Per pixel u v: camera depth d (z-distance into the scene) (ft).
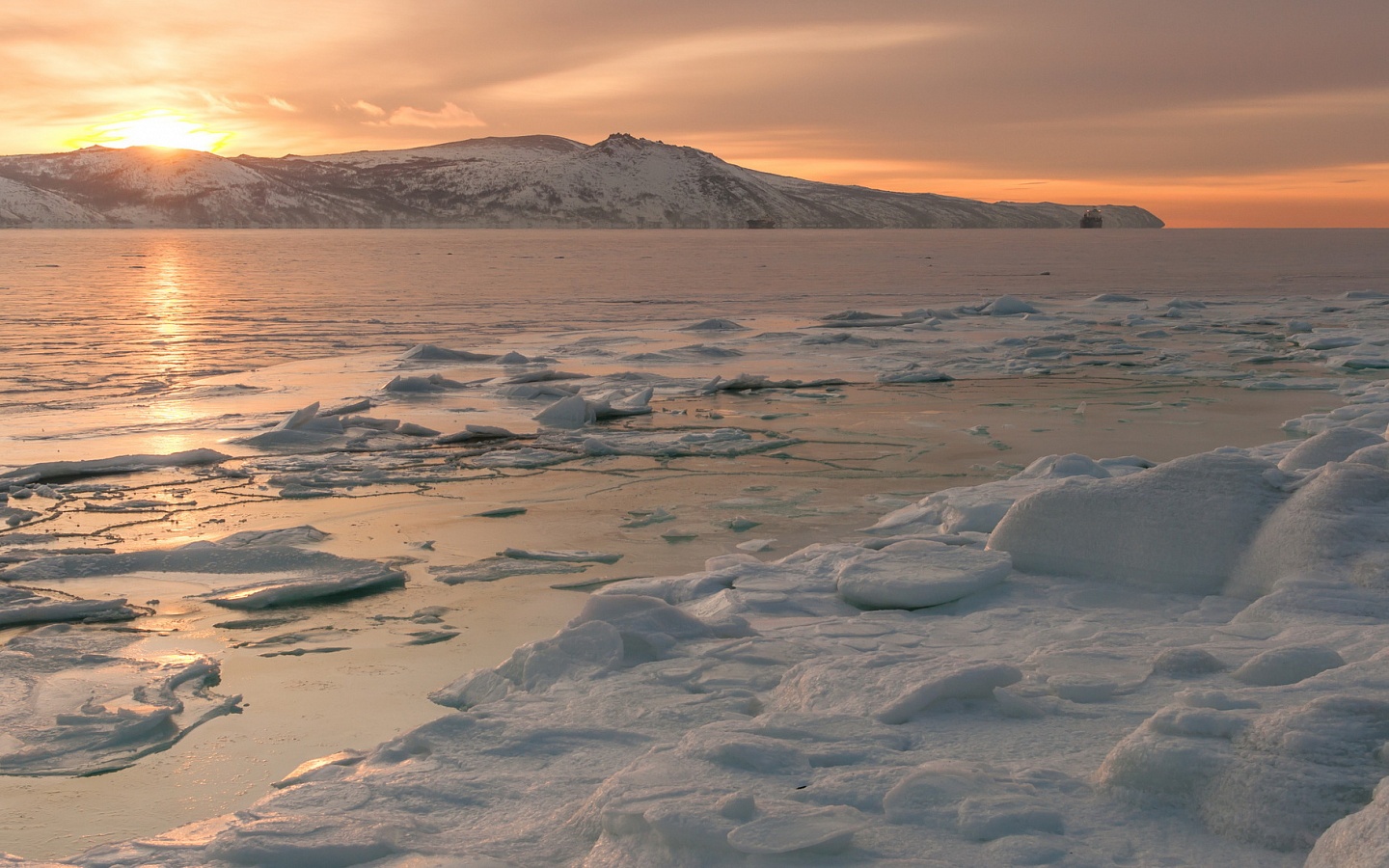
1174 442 46.06
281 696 19.57
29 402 57.26
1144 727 12.94
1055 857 10.54
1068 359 78.07
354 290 163.32
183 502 36.04
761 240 590.96
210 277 201.98
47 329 99.71
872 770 12.82
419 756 15.38
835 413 54.75
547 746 15.24
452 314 119.14
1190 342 89.81
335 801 13.60
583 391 62.08
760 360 77.92
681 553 29.94
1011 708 15.07
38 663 20.94
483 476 40.19
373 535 31.78
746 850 10.64
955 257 325.83
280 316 115.24
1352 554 21.59
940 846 10.87
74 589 26.04
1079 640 19.33
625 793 12.29
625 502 36.11
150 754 17.08
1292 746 11.67
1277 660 15.33
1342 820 10.14
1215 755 11.84
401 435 48.73
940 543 26.45
